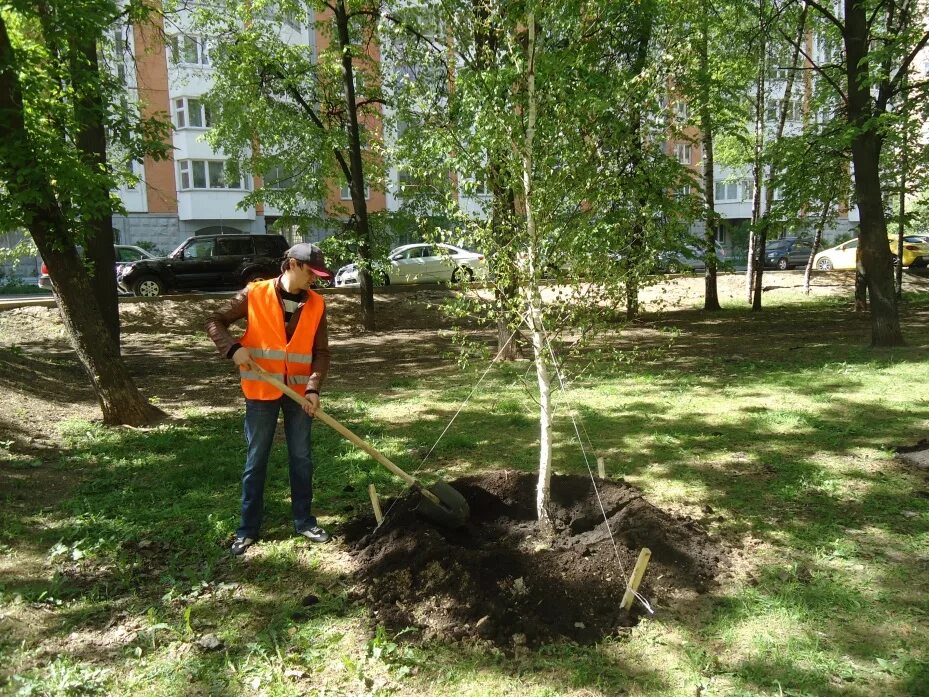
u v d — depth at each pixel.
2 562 4.02
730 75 14.98
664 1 6.14
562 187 4.09
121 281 18.84
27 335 13.16
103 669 2.99
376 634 3.17
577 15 4.30
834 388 8.18
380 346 13.74
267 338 4.09
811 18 14.84
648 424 6.84
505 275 4.18
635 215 4.31
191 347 13.67
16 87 6.41
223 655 3.10
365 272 15.23
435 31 4.46
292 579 3.78
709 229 12.62
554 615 3.29
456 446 6.27
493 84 4.12
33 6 6.99
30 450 6.19
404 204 14.48
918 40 11.55
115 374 7.16
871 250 11.07
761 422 6.77
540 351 4.19
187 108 29.64
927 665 2.87
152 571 3.93
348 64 14.22
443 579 3.54
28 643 3.21
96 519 4.60
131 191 29.58
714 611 3.34
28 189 6.18
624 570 3.59
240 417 7.62
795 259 28.97
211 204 30.73
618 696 2.76
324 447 6.25
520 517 4.52
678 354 11.33
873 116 10.77
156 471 5.69
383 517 4.44
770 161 13.68
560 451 6.04
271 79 14.80
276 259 20.28
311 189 15.70
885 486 4.92
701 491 4.95
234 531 4.38
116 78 8.98
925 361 9.61
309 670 2.98
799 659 2.95
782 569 3.71
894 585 3.54
